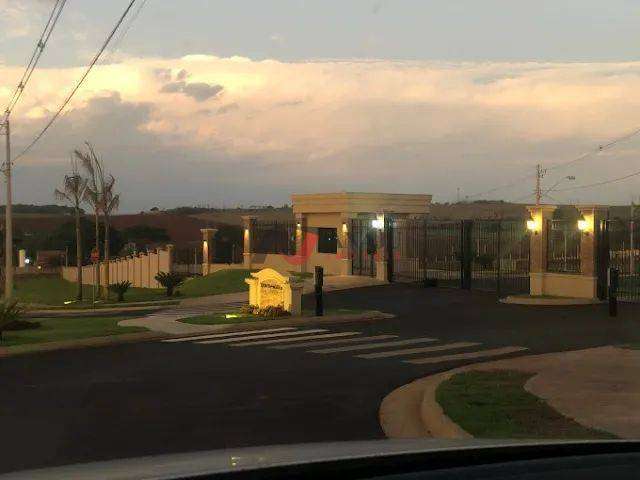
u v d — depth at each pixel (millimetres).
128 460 2754
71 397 11875
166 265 49781
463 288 31562
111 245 78625
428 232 35125
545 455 2615
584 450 2701
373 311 24500
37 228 101188
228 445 8688
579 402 10227
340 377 13383
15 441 8969
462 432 8625
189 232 95938
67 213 128375
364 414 10406
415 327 20969
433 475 2322
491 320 21906
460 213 95250
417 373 13766
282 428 9578
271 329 21562
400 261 37625
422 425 9758
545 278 27000
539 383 11742
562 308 24062
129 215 106000
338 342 18328
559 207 36344
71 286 59406
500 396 10680
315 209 42031
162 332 21125
